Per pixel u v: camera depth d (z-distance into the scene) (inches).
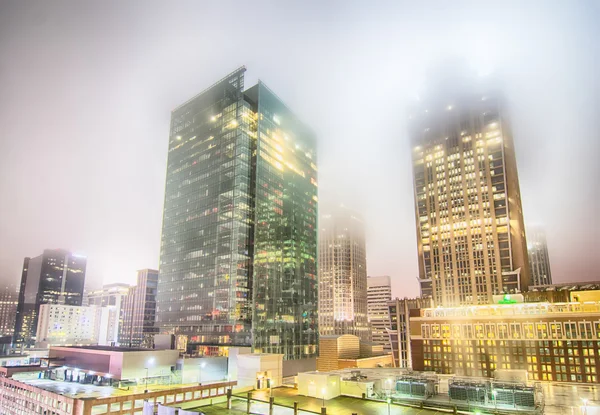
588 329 5068.9
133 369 5142.7
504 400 2866.6
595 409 3031.5
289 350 7529.5
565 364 5113.2
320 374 3088.1
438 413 2502.5
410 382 3184.1
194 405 2832.2
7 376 5536.4
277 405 2714.1
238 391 3257.9
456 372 5777.6
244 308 7003.0
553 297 7568.9
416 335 6205.7
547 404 3486.7
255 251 7362.2
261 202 7741.1
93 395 4308.6
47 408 3848.4
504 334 5570.9
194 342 7367.1
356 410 2556.6
